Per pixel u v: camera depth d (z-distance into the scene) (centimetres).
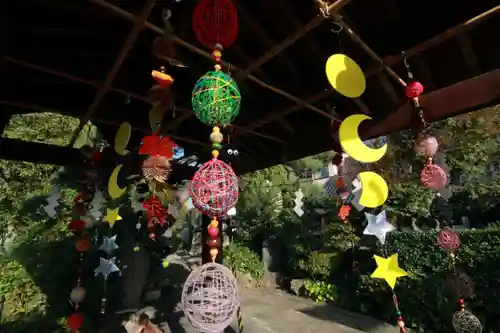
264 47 154
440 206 165
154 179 185
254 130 262
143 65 184
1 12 126
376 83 179
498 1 112
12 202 405
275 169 707
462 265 355
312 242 598
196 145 307
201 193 113
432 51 157
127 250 477
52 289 397
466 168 371
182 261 636
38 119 447
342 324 445
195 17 113
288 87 189
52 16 139
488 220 384
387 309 444
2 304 364
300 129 256
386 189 129
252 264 685
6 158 238
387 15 139
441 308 370
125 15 116
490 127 368
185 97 206
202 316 107
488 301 332
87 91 216
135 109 239
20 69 172
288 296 602
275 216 672
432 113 152
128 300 467
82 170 247
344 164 223
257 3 132
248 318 480
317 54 169
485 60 141
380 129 176
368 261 468
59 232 417
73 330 197
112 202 240
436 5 127
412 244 407
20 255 393
